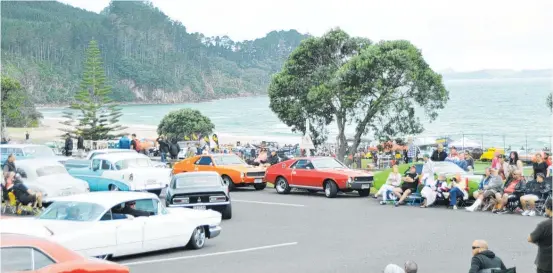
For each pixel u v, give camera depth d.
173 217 16.14
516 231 18.83
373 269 14.40
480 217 21.59
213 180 21.88
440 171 25.09
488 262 10.84
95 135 96.19
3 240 9.27
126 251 14.98
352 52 53.09
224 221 21.84
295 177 28.91
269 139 109.81
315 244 17.52
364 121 50.03
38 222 14.45
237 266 14.76
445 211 23.19
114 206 14.97
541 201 21.92
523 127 132.75
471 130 126.62
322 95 49.59
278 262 15.20
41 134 117.62
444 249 16.55
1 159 31.97
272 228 20.28
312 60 53.19
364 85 48.28
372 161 50.78
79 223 14.40
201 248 17.02
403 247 16.92
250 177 30.09
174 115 108.50
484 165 45.22
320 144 53.09
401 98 48.88
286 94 52.94
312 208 24.62
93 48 98.06
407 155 43.50
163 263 15.06
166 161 42.78
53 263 9.34
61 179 23.94
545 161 23.34
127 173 26.22
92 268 9.57
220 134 130.50
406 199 25.02
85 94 97.12
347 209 24.20
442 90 49.09
